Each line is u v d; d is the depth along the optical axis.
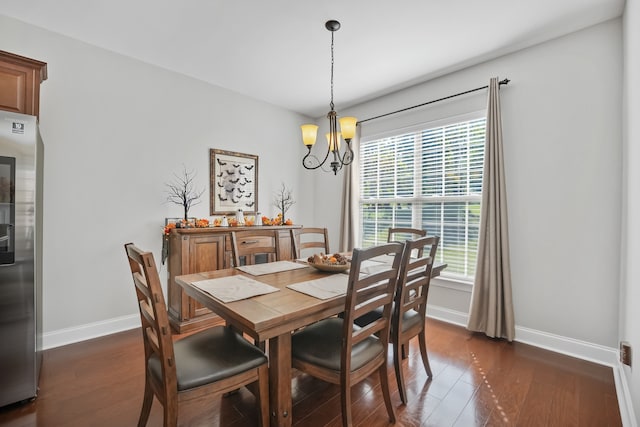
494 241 2.65
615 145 2.21
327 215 4.43
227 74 3.19
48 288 2.42
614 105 2.22
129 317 2.84
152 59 2.88
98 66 2.65
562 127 2.44
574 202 2.39
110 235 2.73
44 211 2.39
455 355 2.37
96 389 1.87
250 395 1.84
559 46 2.46
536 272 2.57
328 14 2.19
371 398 1.82
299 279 1.85
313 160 4.59
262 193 3.98
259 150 3.93
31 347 1.74
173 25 2.34
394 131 3.61
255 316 1.24
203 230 2.84
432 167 3.28
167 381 1.18
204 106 3.38
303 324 1.37
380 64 2.93
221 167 3.52
